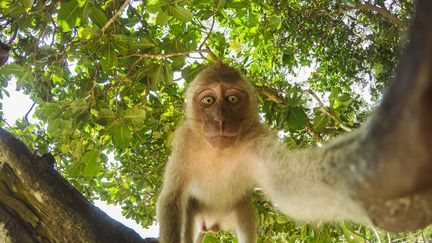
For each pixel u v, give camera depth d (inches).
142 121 28.4
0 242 18.2
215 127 22.6
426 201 8.6
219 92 23.4
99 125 31.0
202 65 30.1
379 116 5.9
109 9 31.8
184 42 31.3
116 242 19.1
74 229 18.9
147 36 31.2
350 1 29.2
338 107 31.9
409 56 4.8
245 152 23.6
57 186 19.2
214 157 24.9
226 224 28.5
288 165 16.6
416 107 4.7
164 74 30.0
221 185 25.9
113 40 27.6
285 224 32.4
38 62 30.0
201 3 30.4
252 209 27.6
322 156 12.1
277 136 22.5
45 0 30.1
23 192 18.9
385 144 5.7
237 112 23.2
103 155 31.9
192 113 24.6
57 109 29.2
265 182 20.5
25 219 18.6
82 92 32.4
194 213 27.7
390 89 5.3
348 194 10.2
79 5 25.6
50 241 18.7
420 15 4.7
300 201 15.0
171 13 26.2
